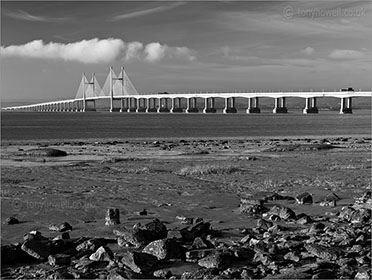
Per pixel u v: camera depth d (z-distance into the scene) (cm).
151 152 4156
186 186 2011
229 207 1484
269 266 791
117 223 1207
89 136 6956
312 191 1803
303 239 988
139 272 775
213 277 742
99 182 2159
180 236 1018
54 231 1127
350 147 4675
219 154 3956
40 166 2975
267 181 2161
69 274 761
